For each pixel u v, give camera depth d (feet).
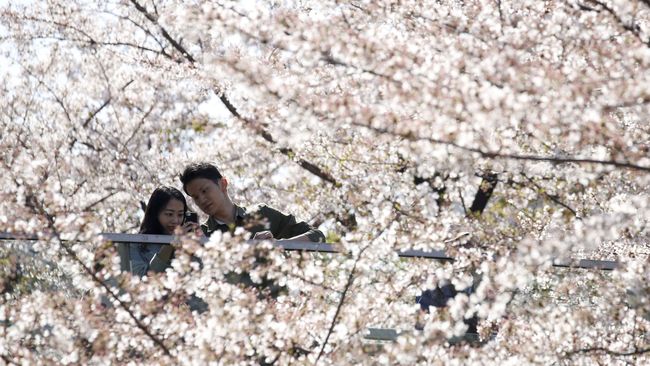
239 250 32.78
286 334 33.86
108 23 93.50
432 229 35.06
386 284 34.81
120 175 88.17
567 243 31.65
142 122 90.02
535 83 28.99
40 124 90.38
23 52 93.45
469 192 67.77
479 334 35.86
